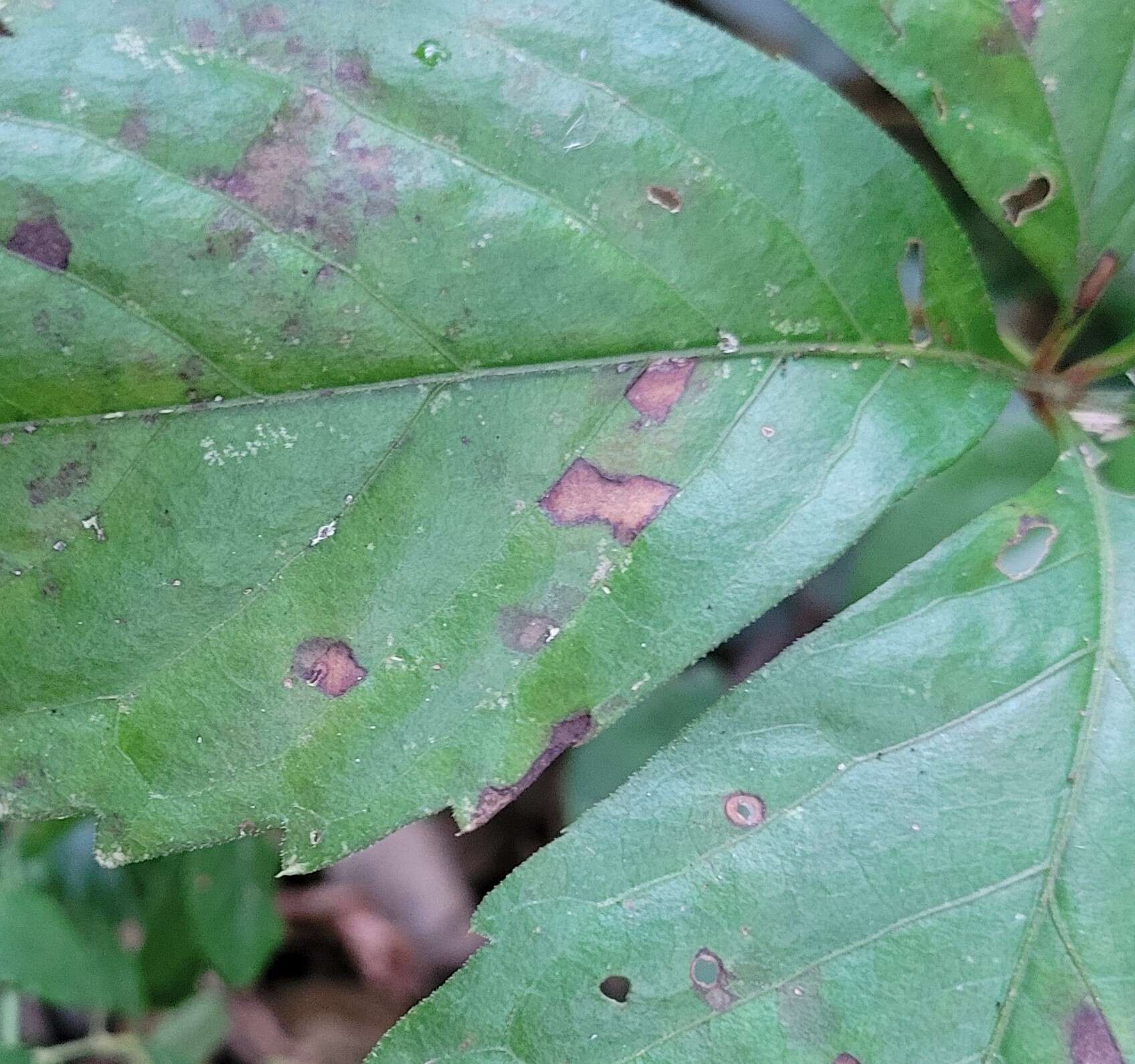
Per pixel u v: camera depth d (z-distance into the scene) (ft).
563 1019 0.39
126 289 0.38
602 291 0.40
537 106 0.39
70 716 0.39
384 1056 0.39
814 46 0.51
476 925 0.39
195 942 0.54
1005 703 0.39
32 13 0.38
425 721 0.40
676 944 0.39
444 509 0.40
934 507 0.47
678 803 0.39
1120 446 0.42
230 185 0.38
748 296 0.40
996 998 0.39
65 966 0.51
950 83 0.40
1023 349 0.44
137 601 0.39
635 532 0.40
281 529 0.39
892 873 0.39
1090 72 0.40
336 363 0.39
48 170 0.38
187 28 0.38
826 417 0.40
